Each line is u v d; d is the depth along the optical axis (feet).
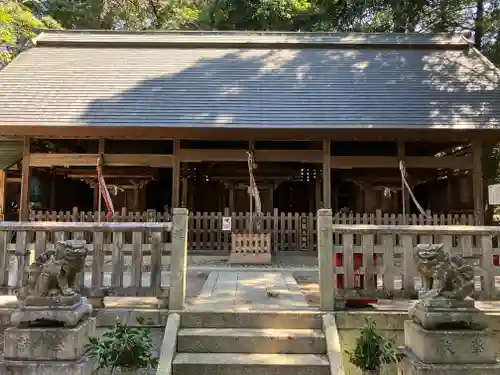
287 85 36.81
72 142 39.96
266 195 42.19
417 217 34.27
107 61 40.42
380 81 37.17
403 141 32.99
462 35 43.73
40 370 10.69
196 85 36.55
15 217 44.60
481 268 13.97
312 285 20.43
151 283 14.19
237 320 13.94
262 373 12.21
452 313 11.12
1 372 10.68
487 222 43.45
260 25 71.36
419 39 44.21
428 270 11.69
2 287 14.19
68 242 11.56
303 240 33.73
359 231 14.16
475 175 32.42
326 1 63.00
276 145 39.34
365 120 31.94
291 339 13.16
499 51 44.16
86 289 14.03
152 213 33.04
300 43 43.91
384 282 14.01
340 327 13.78
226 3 70.59
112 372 12.19
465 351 10.94
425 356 10.94
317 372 12.16
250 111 33.17
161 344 13.26
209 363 12.24
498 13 43.37
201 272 25.02
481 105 33.01
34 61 39.81
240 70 39.29
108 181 41.96
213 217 34.09
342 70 39.27
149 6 70.23
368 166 33.12
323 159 32.99
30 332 10.96
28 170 32.65
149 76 37.88
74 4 66.28
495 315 13.30
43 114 32.09
